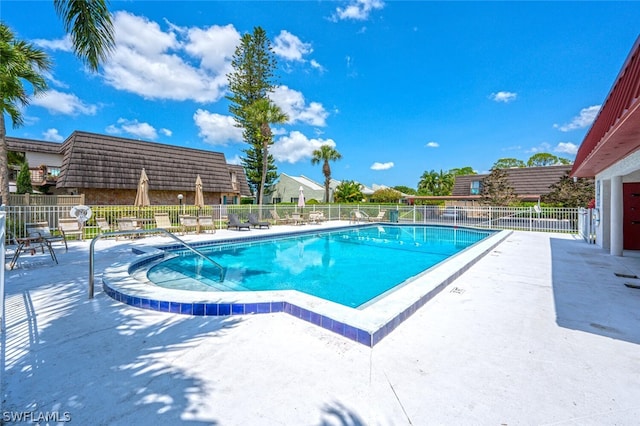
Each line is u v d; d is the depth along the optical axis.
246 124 25.42
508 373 2.32
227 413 1.86
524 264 6.62
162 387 2.12
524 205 21.48
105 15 5.87
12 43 10.41
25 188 18.55
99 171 16.98
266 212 18.38
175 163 20.88
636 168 6.38
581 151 8.20
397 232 15.66
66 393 2.05
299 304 3.51
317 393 2.06
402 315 3.34
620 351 2.67
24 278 5.19
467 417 1.83
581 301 4.09
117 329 3.15
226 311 3.59
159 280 6.18
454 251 10.02
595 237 9.84
